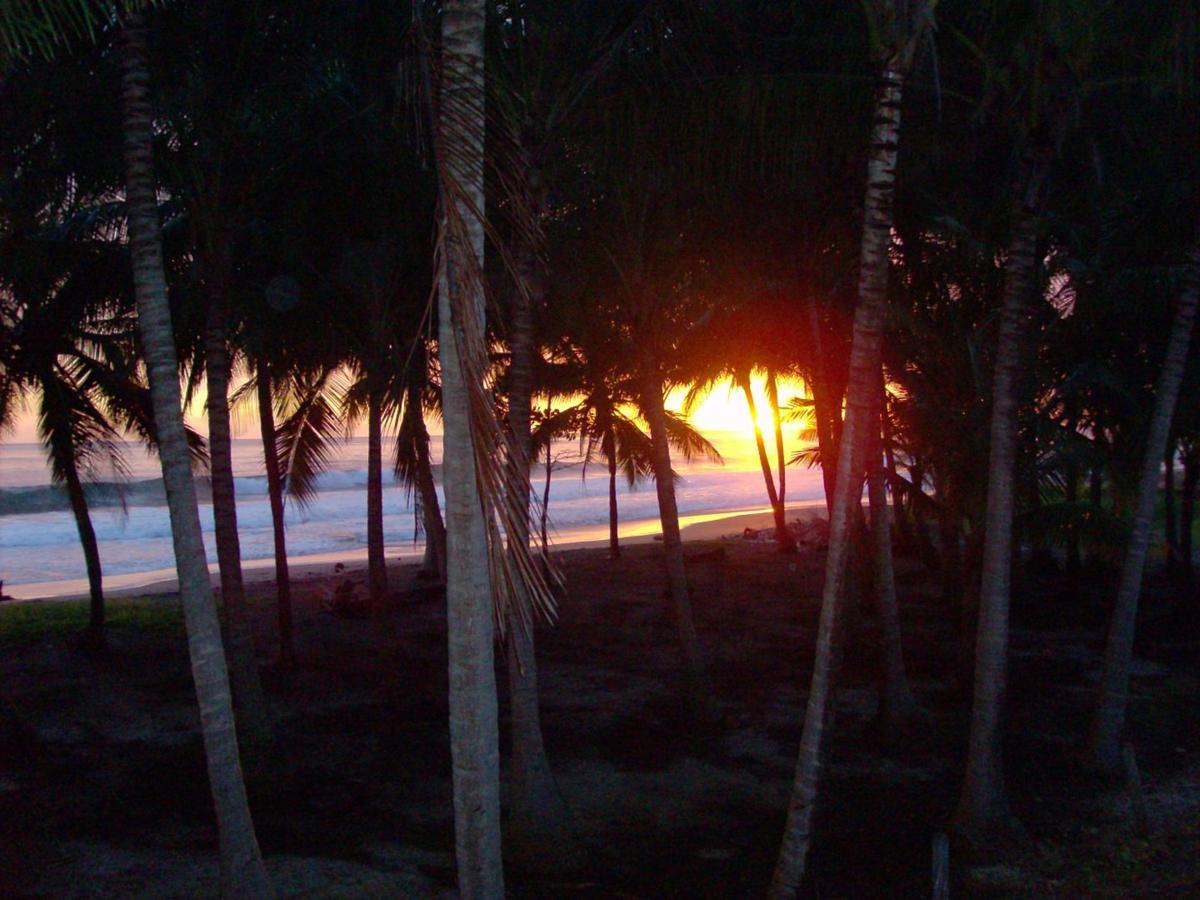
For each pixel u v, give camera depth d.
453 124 4.31
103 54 8.47
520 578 3.80
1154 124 9.45
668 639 16.34
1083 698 12.65
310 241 11.87
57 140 9.45
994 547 8.20
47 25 3.72
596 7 8.69
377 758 10.62
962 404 12.09
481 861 4.67
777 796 9.48
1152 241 11.50
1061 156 10.46
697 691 11.55
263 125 10.55
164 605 20.36
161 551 33.34
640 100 8.77
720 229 10.99
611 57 8.42
